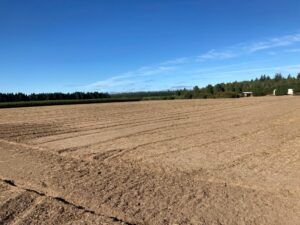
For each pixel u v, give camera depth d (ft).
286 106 100.12
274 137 42.98
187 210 19.31
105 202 20.85
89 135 48.16
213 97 219.20
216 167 28.55
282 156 31.96
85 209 19.84
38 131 53.11
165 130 51.90
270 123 58.23
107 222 17.81
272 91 256.93
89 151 36.32
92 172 27.61
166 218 18.33
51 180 25.62
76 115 82.12
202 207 19.69
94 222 17.87
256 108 94.99
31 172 28.07
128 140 43.11
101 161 31.63
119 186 23.79
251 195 21.52
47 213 19.12
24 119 73.36
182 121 64.64
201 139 42.73
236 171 27.14
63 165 30.19
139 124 60.64
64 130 53.93
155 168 28.58
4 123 65.21
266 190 22.40
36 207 19.98
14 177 26.78
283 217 18.12
